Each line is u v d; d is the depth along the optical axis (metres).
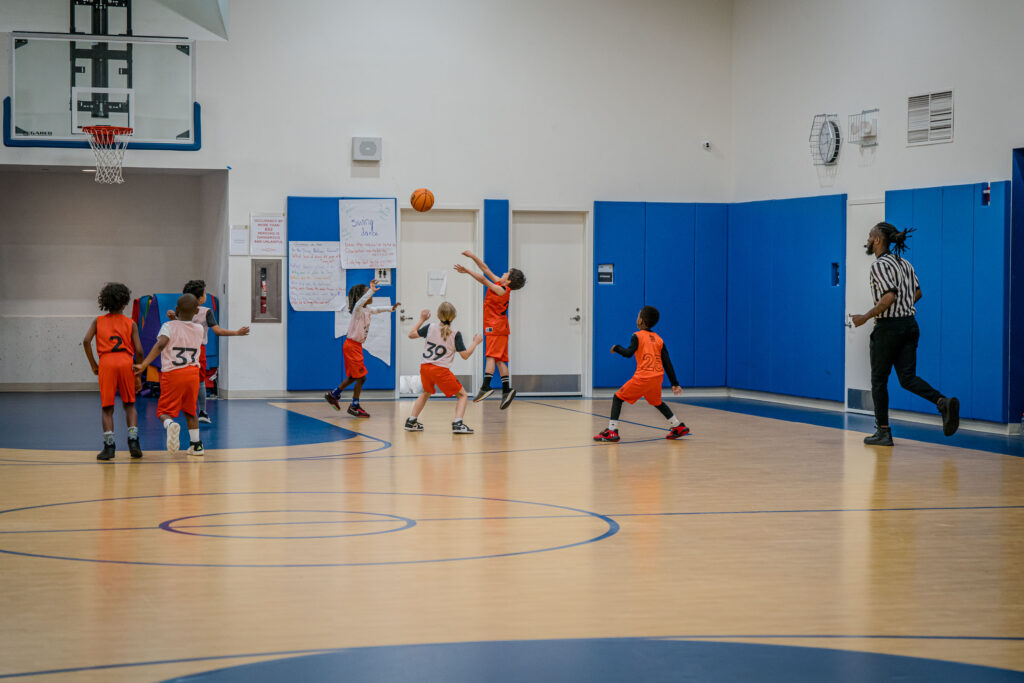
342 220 14.09
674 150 15.12
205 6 13.70
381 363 14.29
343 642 3.88
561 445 9.59
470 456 8.84
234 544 5.48
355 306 11.98
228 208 13.88
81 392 15.16
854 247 12.86
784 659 3.71
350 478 7.65
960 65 11.33
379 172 14.25
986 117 11.03
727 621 4.18
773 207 14.21
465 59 14.45
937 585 4.76
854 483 7.59
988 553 5.40
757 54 14.67
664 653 3.77
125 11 13.47
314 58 14.02
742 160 15.05
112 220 15.62
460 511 6.43
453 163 14.45
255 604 4.37
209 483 7.40
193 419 8.73
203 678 3.48
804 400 13.88
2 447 9.26
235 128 13.83
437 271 14.59
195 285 11.16
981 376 11.05
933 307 11.62
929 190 11.64
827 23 13.27
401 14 14.25
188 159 13.72
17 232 15.33
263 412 12.45
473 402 13.99
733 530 5.93
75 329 15.45
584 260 15.01
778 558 5.26
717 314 15.24
